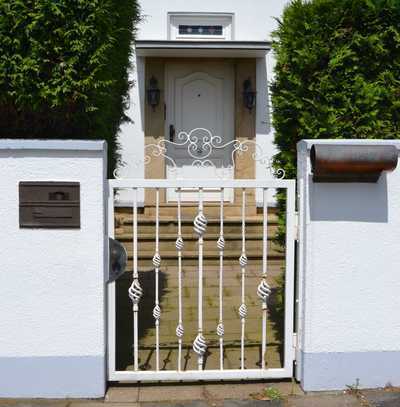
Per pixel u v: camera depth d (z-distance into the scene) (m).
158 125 8.32
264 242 3.78
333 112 3.94
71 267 3.57
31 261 3.56
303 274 3.75
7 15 3.39
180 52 8.00
